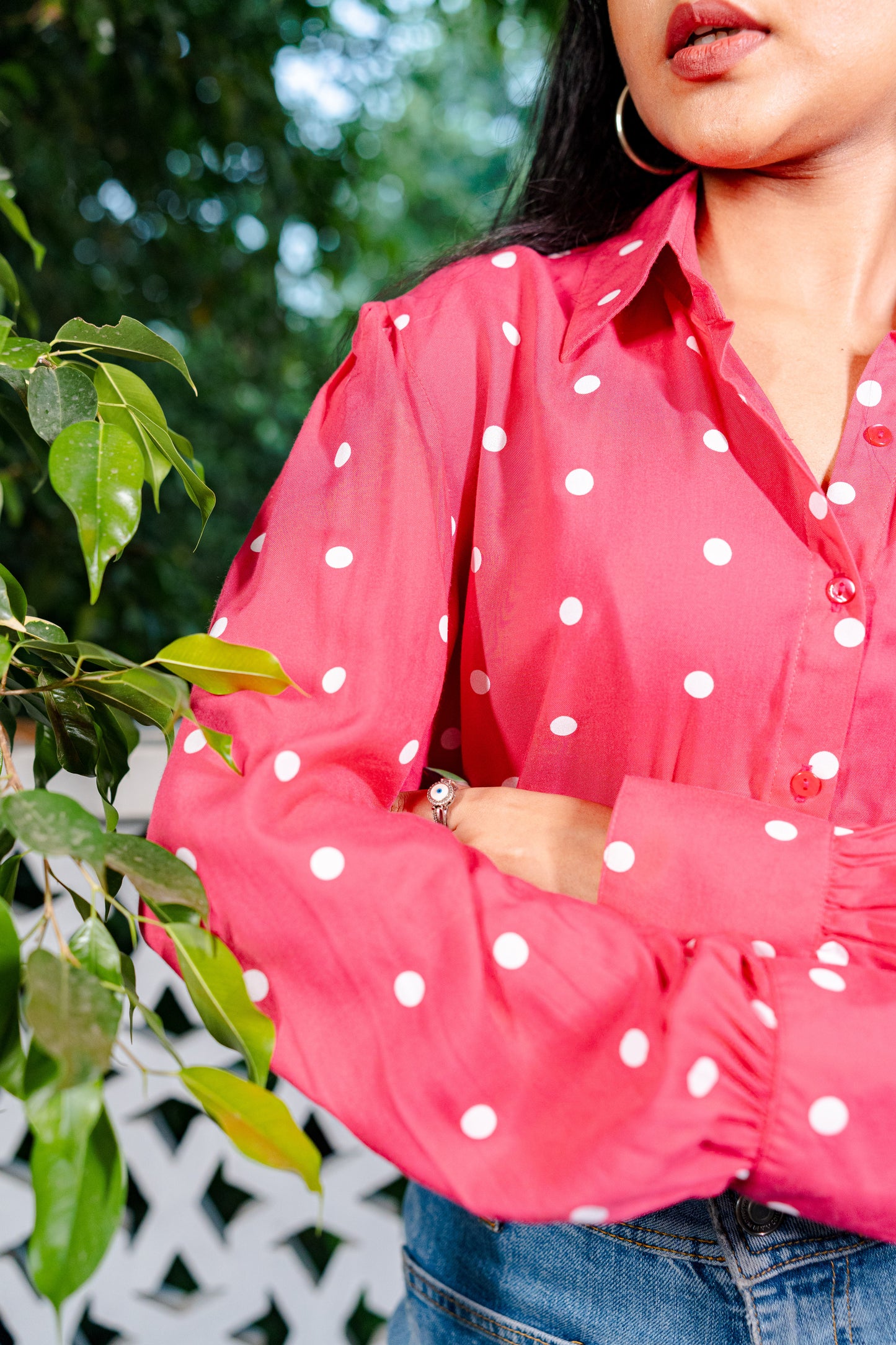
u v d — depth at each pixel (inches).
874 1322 26.5
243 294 123.9
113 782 27.2
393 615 25.8
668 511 26.9
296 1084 21.6
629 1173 19.5
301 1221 61.7
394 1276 62.9
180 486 107.9
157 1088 59.1
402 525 26.6
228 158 111.8
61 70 91.0
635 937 21.5
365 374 29.2
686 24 25.7
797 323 29.9
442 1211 30.7
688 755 27.0
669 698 26.7
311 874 22.1
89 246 118.7
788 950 22.8
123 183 107.9
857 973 21.2
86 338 24.9
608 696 27.3
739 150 26.7
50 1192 16.9
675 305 29.4
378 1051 21.4
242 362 131.9
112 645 85.7
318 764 24.2
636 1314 26.5
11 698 26.2
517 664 28.7
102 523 21.5
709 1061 19.8
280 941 22.2
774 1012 20.4
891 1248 26.7
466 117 319.6
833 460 28.2
